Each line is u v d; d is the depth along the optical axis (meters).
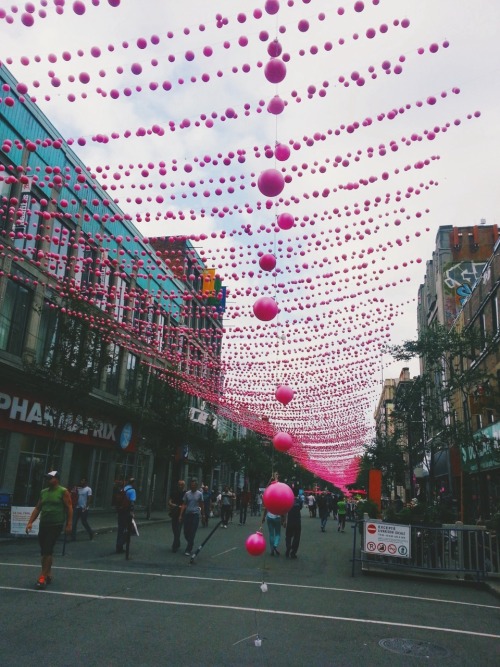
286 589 8.27
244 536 17.52
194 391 26.16
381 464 38.66
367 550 10.52
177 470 38.31
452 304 34.53
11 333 18.56
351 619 6.48
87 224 22.69
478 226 36.00
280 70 5.80
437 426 19.86
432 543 10.37
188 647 5.03
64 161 20.72
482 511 21.62
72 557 10.73
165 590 7.67
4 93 17.09
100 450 25.39
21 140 18.08
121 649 4.87
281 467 54.19
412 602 7.85
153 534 17.27
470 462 24.25
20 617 5.75
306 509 61.25
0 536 13.89
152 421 25.88
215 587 8.11
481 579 9.83
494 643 5.72
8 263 18.06
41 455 20.42
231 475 56.56
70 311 16.92
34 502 19.86
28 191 18.30
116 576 8.65
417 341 19.80
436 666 4.84
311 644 5.35
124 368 27.58
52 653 4.66
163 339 26.64
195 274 37.78
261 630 5.75
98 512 24.36
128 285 26.62
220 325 43.53
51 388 16.55
